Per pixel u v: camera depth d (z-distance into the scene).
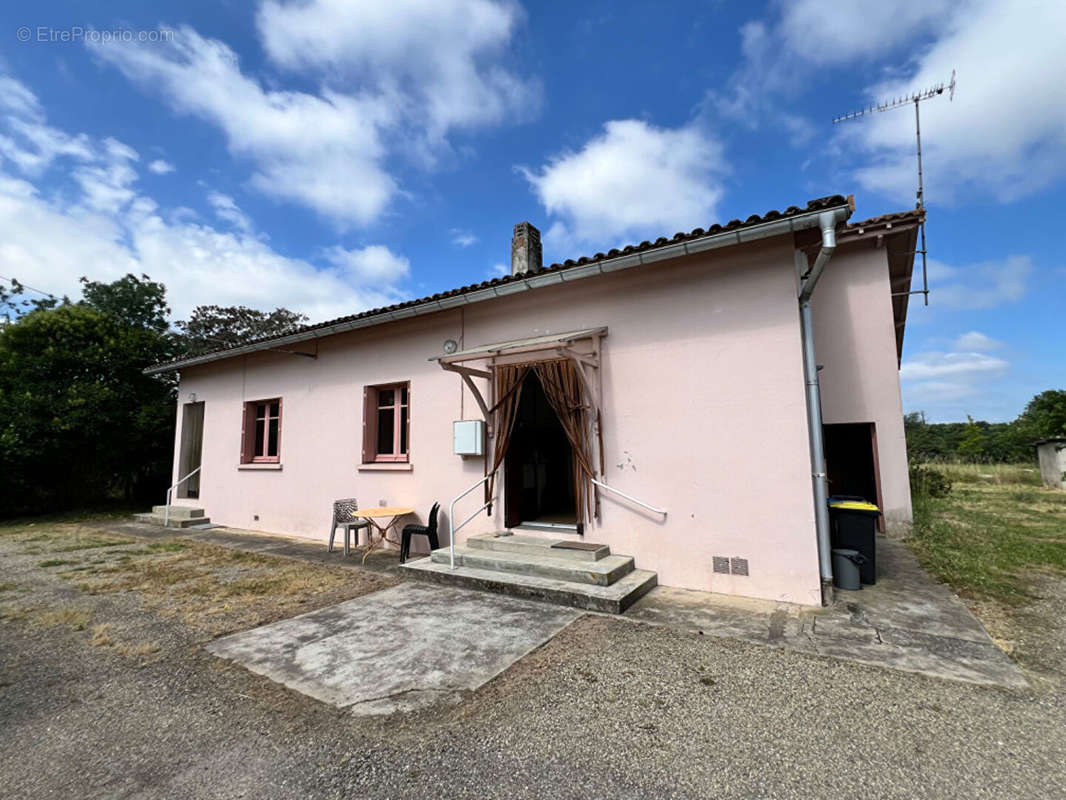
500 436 6.43
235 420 10.10
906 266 9.10
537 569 5.14
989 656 3.35
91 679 3.16
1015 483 18.59
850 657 3.35
